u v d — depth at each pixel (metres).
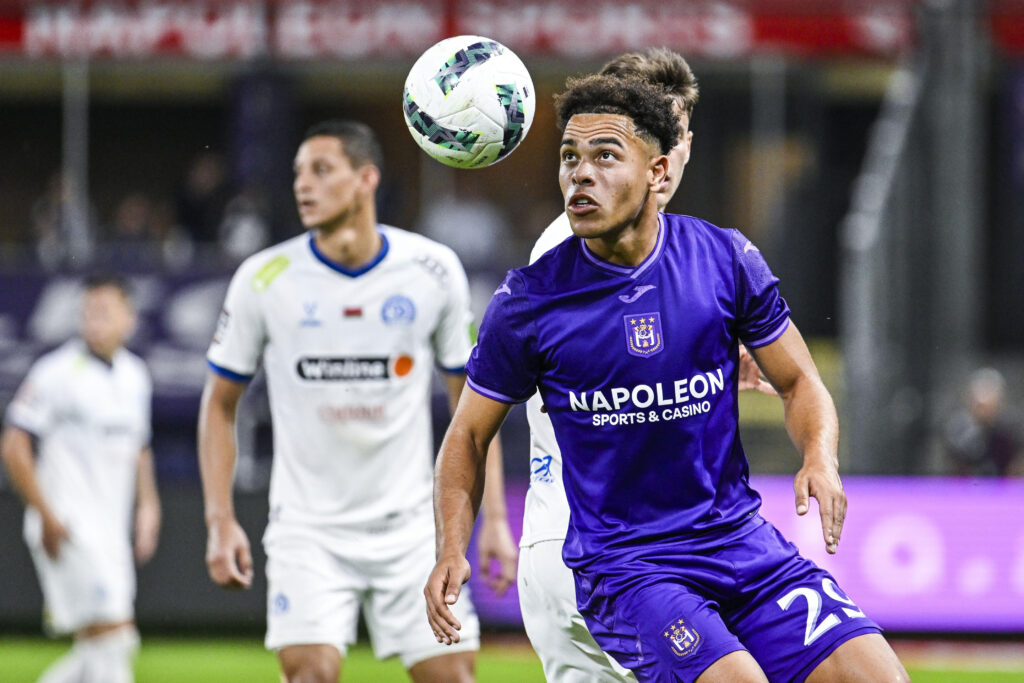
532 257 15.52
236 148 48.44
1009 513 33.91
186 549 33.41
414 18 47.09
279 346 18.70
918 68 43.09
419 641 18.50
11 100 53.41
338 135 18.56
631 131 12.32
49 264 42.88
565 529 14.58
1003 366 49.94
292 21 47.31
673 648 12.15
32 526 28.94
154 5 47.44
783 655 12.56
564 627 14.73
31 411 27.56
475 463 13.04
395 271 18.89
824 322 48.91
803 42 46.44
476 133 14.39
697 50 46.66
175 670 30.48
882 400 39.12
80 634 27.58
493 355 12.88
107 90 53.81
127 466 28.42
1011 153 50.84
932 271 40.97
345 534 18.44
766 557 12.95
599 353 12.56
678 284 12.66
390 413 18.72
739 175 52.19
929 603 33.50
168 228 49.91
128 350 42.16
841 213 49.50
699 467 12.77
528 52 46.97
